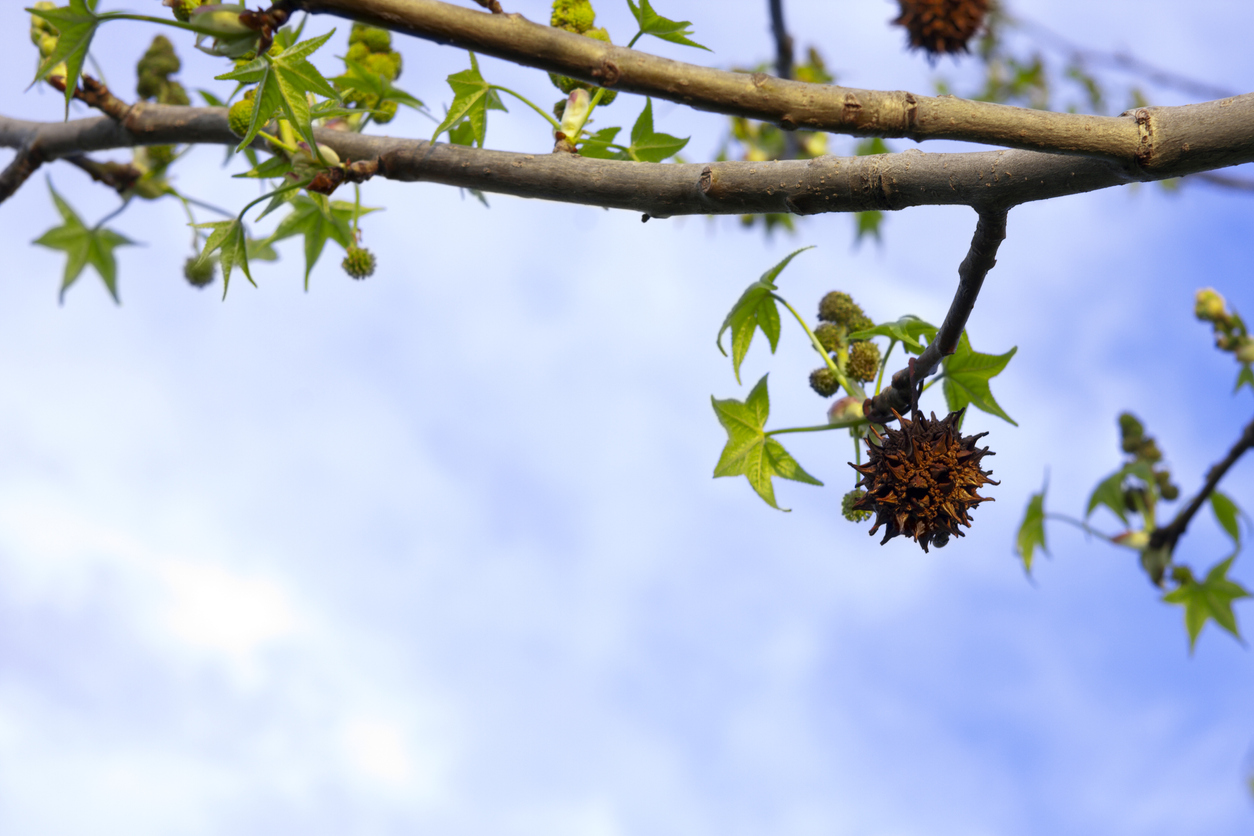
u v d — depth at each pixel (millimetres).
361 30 3541
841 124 1996
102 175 4234
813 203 2361
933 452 2488
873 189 2297
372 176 2904
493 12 1996
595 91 3037
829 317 3314
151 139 3648
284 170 3082
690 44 2840
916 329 3082
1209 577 5129
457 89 2881
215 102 3898
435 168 2842
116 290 4715
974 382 3033
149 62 3842
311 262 4098
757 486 3154
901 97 1994
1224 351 5047
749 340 3234
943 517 2465
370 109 3494
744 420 3182
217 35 1986
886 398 2871
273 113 2600
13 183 3795
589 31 3104
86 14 2211
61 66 3574
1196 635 5207
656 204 2564
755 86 1969
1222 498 5133
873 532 2547
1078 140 1987
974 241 2400
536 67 1943
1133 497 5234
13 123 3900
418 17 1869
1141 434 5344
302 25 2939
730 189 2438
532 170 2689
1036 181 2139
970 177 2199
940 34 4289
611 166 2607
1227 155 1969
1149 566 5188
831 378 3266
